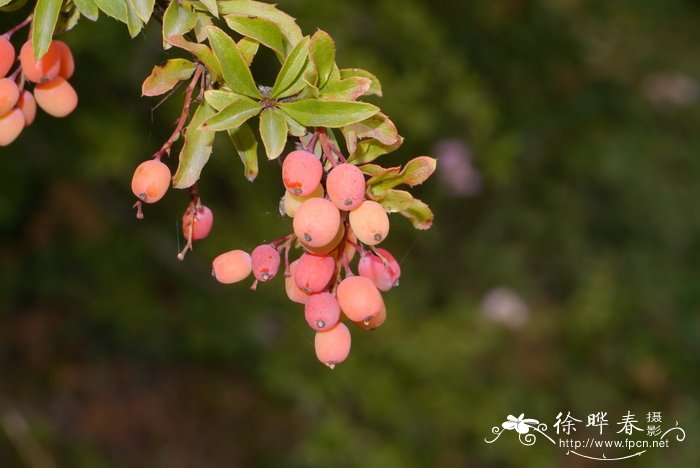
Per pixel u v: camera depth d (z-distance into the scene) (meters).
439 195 1.60
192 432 1.46
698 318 1.70
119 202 1.54
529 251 1.71
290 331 1.36
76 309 1.55
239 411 1.48
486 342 1.43
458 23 1.68
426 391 1.29
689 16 2.23
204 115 0.54
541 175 1.75
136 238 1.54
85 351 1.53
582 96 1.83
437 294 1.58
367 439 1.22
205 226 0.56
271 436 1.45
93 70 1.15
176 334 1.51
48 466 1.30
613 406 1.49
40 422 1.37
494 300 1.52
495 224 1.69
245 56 0.55
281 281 1.43
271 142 0.53
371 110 0.53
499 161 1.49
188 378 1.52
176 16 0.54
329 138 0.54
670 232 1.79
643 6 2.14
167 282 1.54
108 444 1.42
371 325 0.55
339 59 1.18
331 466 1.19
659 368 1.58
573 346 1.54
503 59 1.73
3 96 0.56
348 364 1.26
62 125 1.31
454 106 1.34
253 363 1.51
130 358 1.54
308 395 1.25
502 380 1.42
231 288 1.51
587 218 1.77
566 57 1.83
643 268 1.74
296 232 0.53
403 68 1.32
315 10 1.15
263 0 1.05
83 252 1.53
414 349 1.31
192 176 0.54
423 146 1.49
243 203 1.32
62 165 1.40
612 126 1.86
